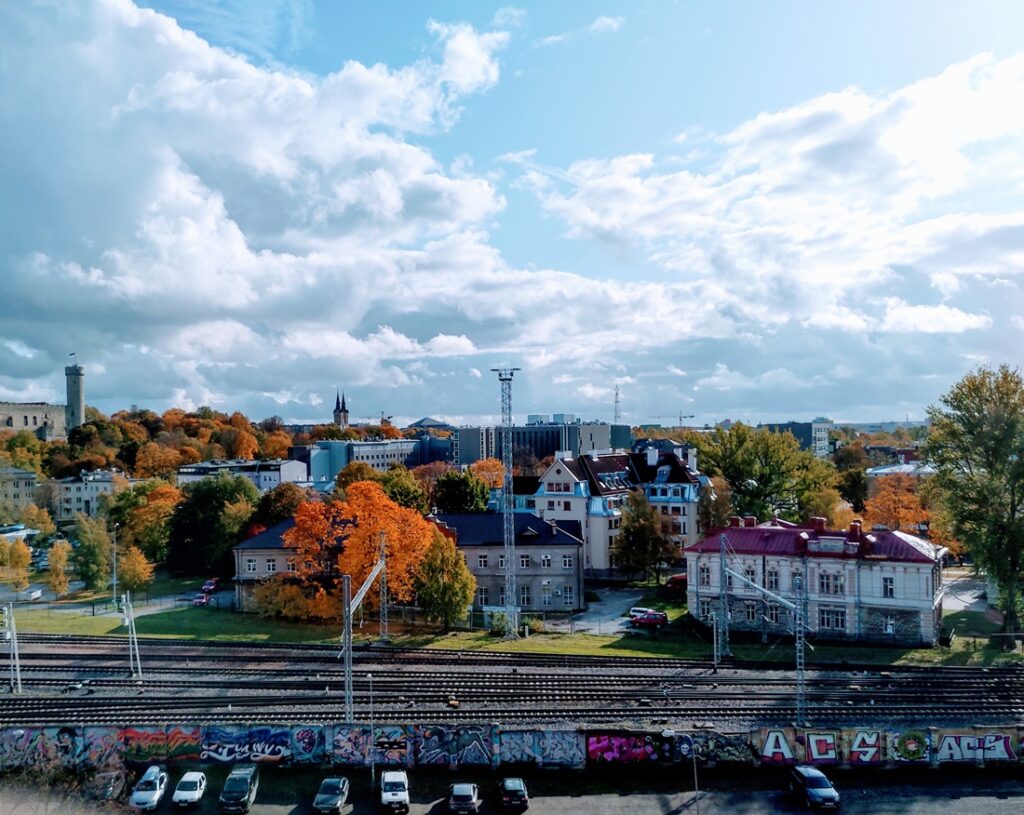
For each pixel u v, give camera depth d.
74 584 115.19
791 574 79.81
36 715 53.81
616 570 114.12
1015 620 82.06
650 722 52.69
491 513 102.12
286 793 44.31
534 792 45.06
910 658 70.88
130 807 42.00
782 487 116.38
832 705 56.31
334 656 69.06
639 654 71.94
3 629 79.19
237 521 114.06
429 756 47.00
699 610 84.06
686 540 120.25
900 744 47.06
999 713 54.94
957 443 81.81
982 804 43.38
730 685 61.72
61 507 179.12
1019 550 76.19
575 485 116.25
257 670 64.75
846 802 43.66
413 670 64.94
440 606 79.31
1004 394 79.19
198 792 42.91
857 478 159.38
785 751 47.00
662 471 125.94
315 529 84.50
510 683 60.97
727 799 44.12
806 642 76.00
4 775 45.16
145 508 126.88
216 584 107.00
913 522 120.06
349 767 46.94
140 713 53.91
